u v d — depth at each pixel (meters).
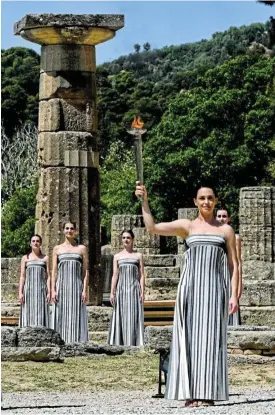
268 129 71.75
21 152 87.19
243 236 43.09
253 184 72.19
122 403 18.47
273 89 72.25
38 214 33.00
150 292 41.78
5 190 85.19
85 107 32.81
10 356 24.20
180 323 17.41
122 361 24.72
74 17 32.16
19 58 100.31
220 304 17.36
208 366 17.25
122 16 32.41
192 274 17.42
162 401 18.72
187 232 17.61
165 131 73.38
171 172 72.19
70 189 32.66
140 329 28.12
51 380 21.81
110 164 86.06
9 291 39.78
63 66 32.59
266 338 24.75
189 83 97.31
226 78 74.69
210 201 17.52
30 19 32.22
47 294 28.97
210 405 17.30
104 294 43.09
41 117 32.97
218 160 71.62
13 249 73.88
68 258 27.67
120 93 98.62
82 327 27.73
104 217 75.69
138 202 74.06
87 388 20.92
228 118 72.81
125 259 28.19
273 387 21.17
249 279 42.00
